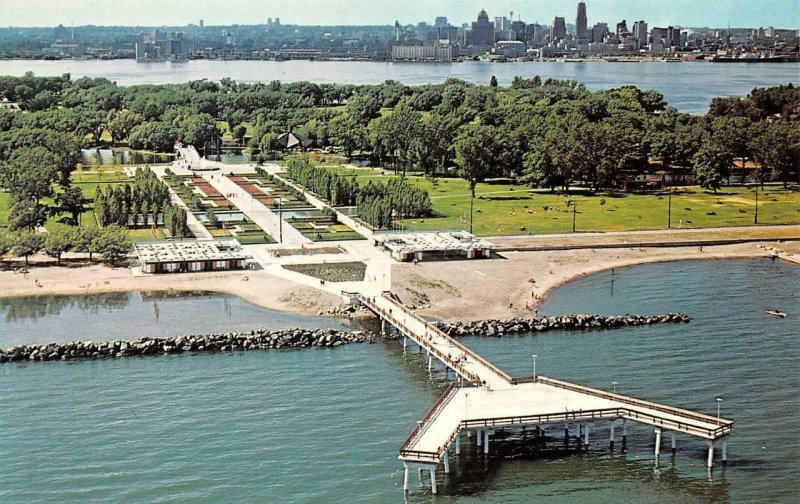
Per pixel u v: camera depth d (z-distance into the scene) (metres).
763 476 197.50
